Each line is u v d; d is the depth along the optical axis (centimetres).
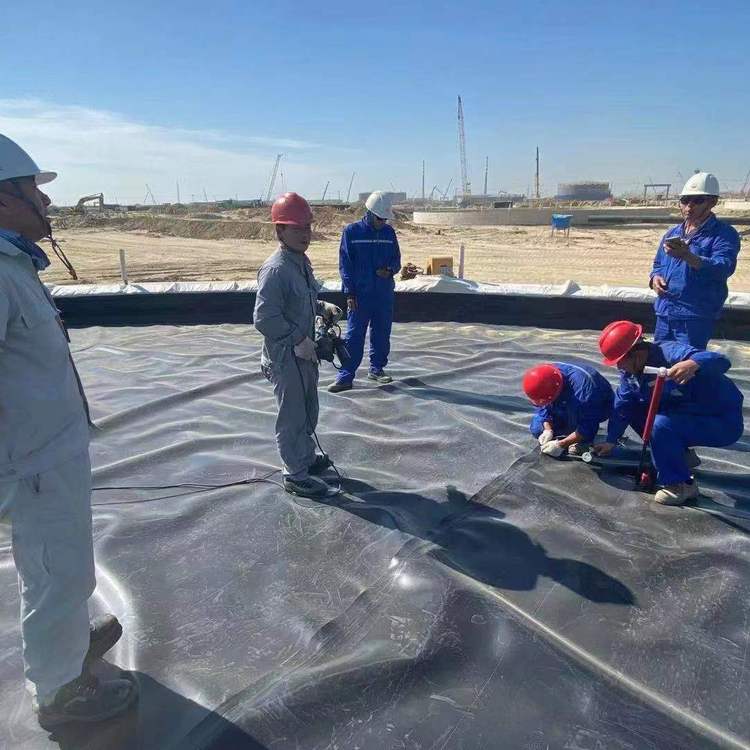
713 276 462
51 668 196
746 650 246
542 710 218
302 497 371
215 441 463
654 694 225
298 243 343
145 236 3422
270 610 273
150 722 214
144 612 273
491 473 405
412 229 3434
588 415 390
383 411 529
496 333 852
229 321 983
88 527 199
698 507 350
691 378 336
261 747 204
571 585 285
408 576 291
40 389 183
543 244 2733
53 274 1836
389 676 231
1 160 178
